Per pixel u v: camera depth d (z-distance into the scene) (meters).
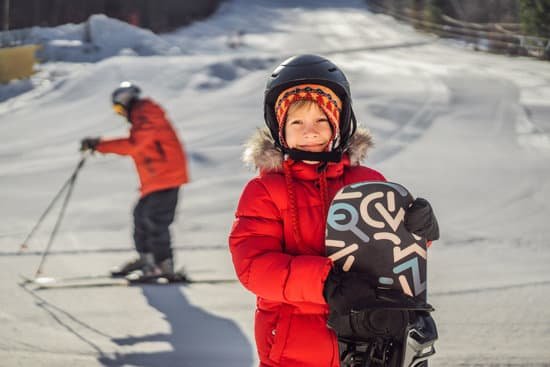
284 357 2.60
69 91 23.88
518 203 11.06
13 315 6.08
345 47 43.47
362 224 2.47
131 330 5.77
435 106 21.30
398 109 20.64
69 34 35.66
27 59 26.44
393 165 14.05
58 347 5.34
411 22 60.12
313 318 2.61
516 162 14.29
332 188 2.78
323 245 2.68
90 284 7.10
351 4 81.81
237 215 2.74
